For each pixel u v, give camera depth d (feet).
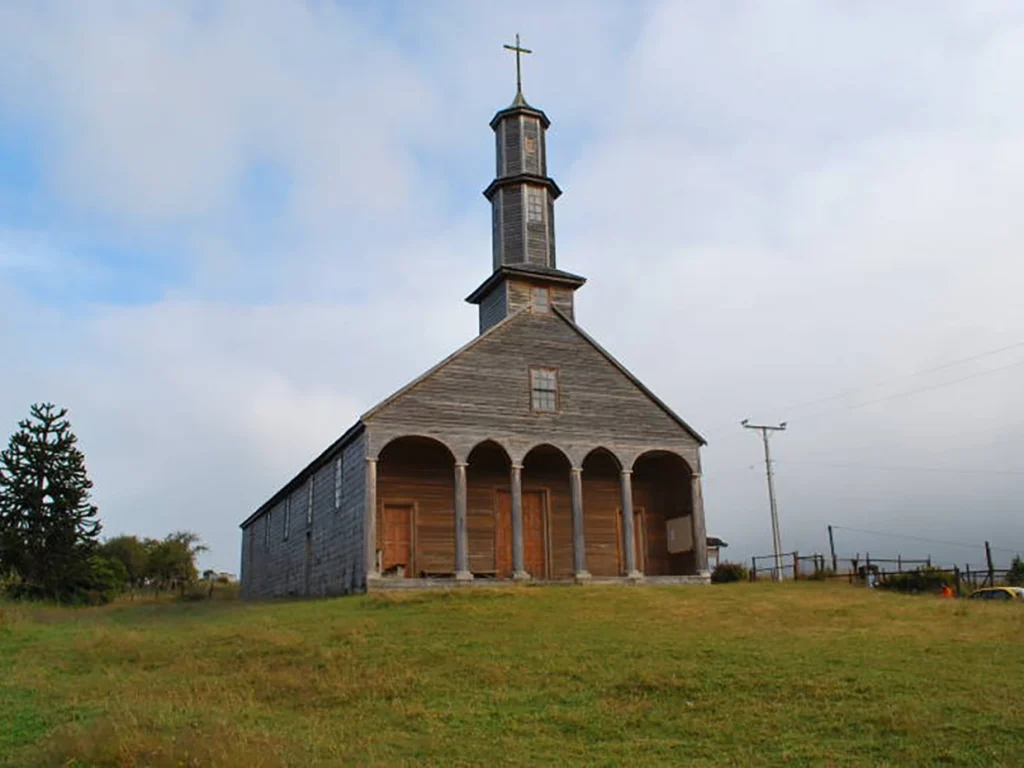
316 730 43.42
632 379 117.80
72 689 52.80
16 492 144.05
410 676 53.83
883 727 41.34
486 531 117.50
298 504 138.62
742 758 38.29
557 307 120.57
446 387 107.45
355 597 92.27
